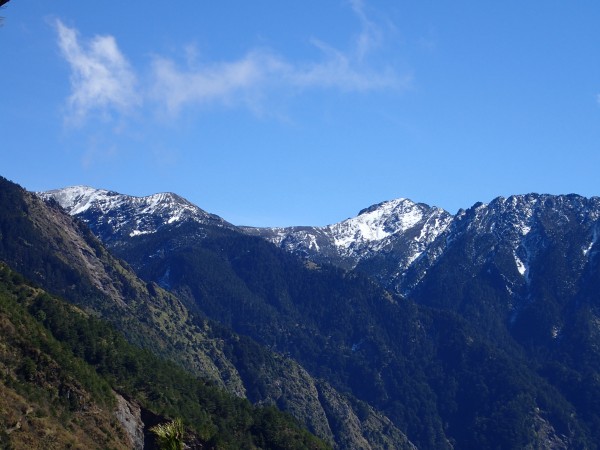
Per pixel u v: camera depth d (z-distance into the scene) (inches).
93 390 7687.0
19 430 6476.4
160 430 2965.1
